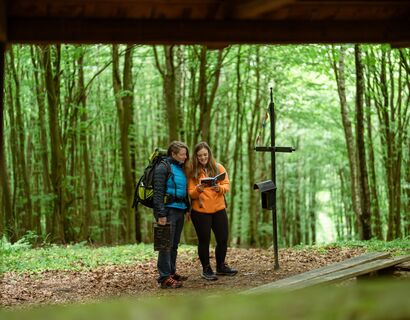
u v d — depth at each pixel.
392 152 18.30
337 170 30.41
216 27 5.77
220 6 5.58
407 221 20.11
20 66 20.66
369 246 11.58
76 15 5.58
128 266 10.19
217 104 23.14
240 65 22.27
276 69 21.52
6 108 20.19
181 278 8.27
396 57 18.20
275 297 1.28
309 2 5.54
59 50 16.78
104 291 7.74
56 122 17.02
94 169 25.28
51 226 17.89
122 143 17.45
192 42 5.76
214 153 24.31
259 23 5.83
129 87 18.30
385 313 1.15
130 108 19.19
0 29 5.14
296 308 1.19
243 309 1.19
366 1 5.58
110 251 12.53
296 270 8.97
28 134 23.23
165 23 5.71
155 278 8.73
